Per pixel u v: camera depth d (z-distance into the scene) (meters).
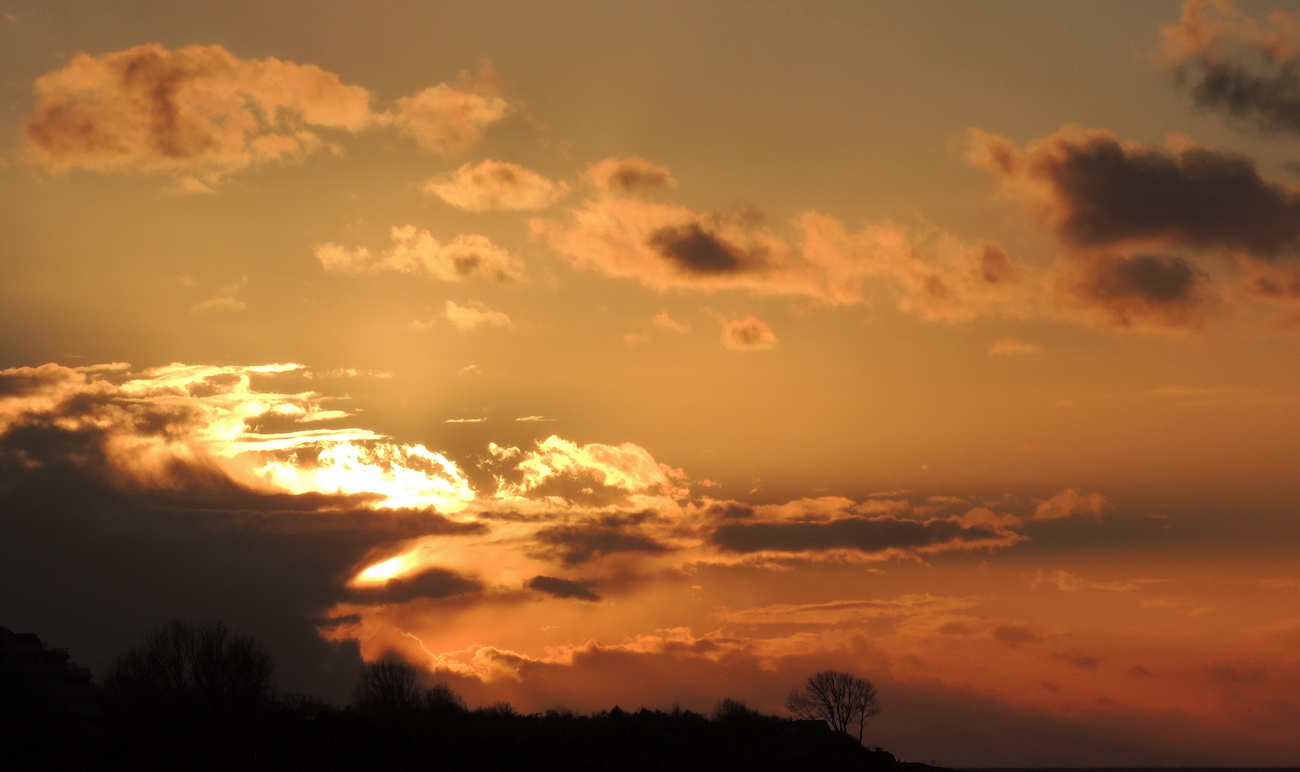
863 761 159.12
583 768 143.00
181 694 145.62
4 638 153.88
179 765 136.75
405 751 146.88
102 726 149.88
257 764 138.50
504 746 151.62
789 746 160.88
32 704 147.75
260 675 151.62
